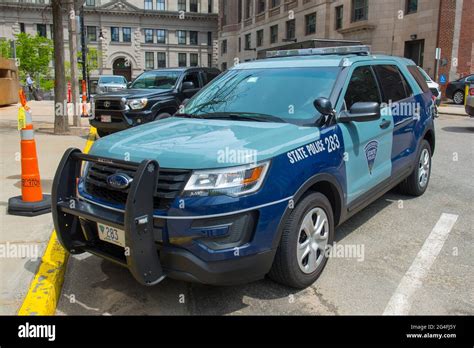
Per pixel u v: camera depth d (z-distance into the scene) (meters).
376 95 5.07
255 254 3.34
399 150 5.56
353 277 4.11
